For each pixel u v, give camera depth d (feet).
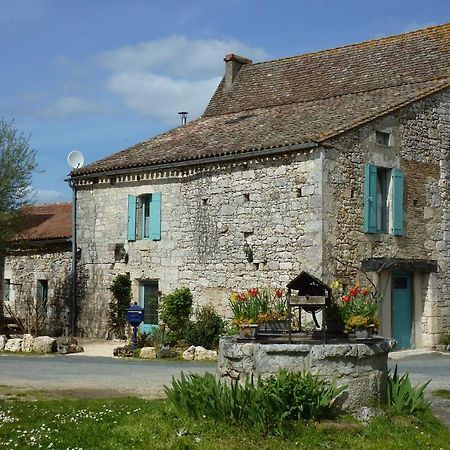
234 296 34.27
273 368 28.66
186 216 61.31
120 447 24.22
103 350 58.23
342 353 28.19
